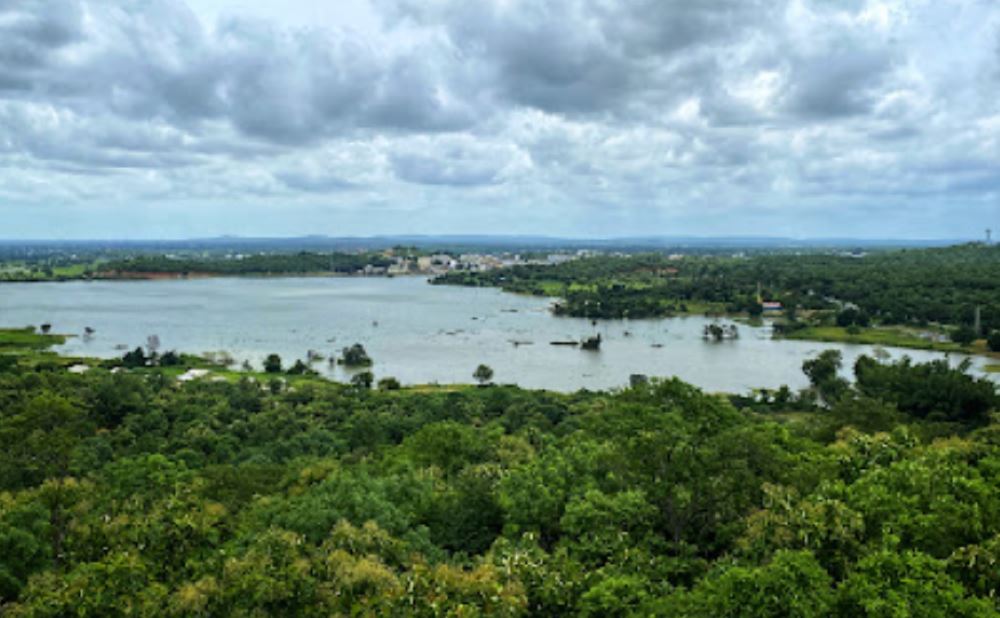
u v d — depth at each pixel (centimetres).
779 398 14525
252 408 13238
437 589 3444
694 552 4238
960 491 4091
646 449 4516
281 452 9594
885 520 3806
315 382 16238
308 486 6391
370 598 3425
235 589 3525
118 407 11975
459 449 7281
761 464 4656
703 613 3097
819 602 2959
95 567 3756
